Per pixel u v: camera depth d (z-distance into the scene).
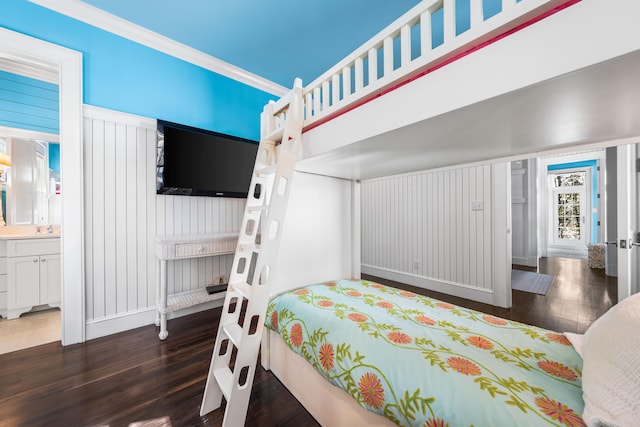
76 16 2.01
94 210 2.11
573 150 1.44
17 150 2.86
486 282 2.88
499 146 1.41
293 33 2.34
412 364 0.97
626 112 0.92
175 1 1.97
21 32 1.82
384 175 2.28
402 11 2.07
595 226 6.35
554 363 0.95
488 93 0.76
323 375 1.20
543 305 2.77
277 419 1.32
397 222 3.80
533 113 0.91
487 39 0.76
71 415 1.31
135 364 1.76
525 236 5.11
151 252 2.40
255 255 3.10
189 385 1.55
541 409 0.73
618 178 1.95
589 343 0.89
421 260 3.52
